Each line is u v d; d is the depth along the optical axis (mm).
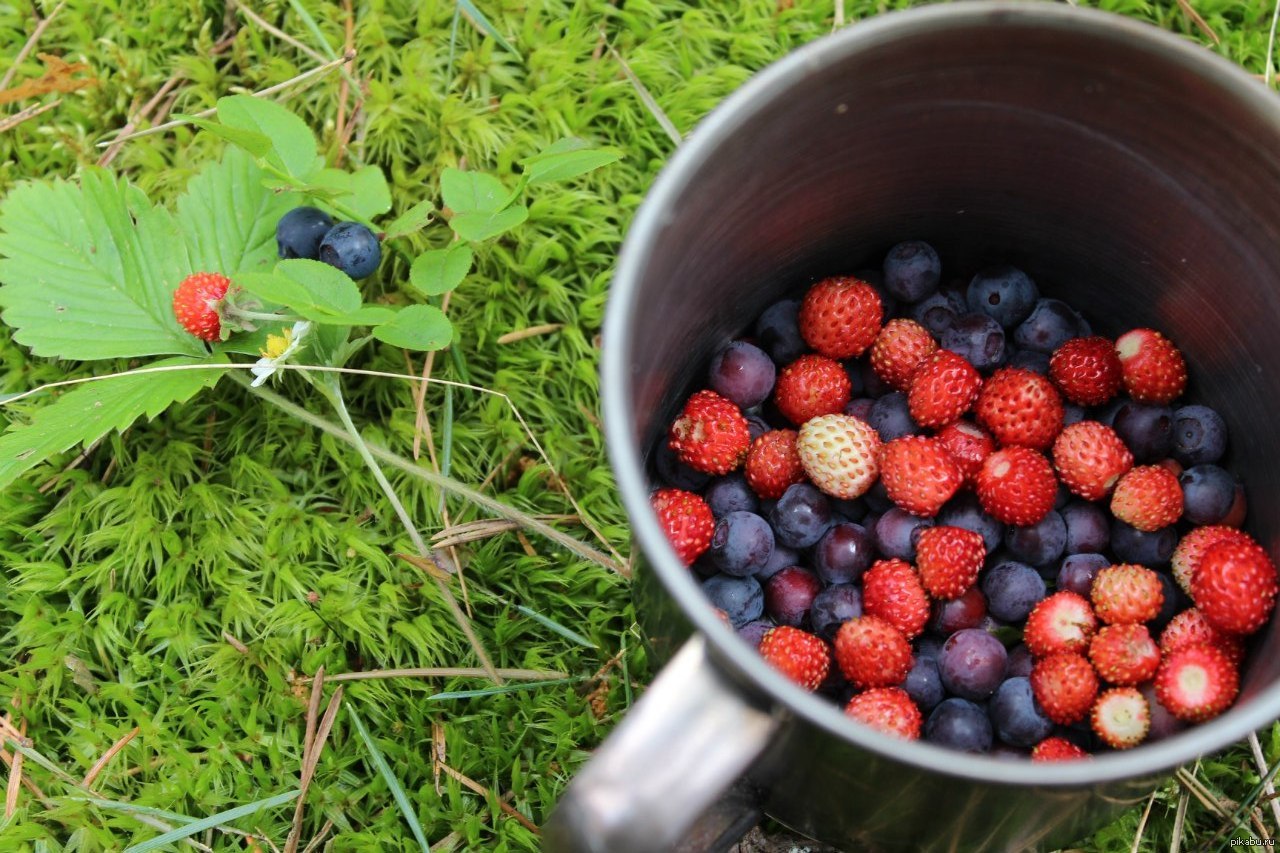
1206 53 257
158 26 360
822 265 312
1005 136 285
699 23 361
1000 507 298
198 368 323
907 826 271
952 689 294
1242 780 323
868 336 309
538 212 349
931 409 303
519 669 331
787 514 300
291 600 331
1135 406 305
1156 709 288
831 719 234
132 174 357
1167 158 276
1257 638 287
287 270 311
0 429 343
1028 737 291
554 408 346
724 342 311
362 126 356
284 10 364
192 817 323
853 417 311
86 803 320
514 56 359
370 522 339
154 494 336
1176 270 293
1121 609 293
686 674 239
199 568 336
